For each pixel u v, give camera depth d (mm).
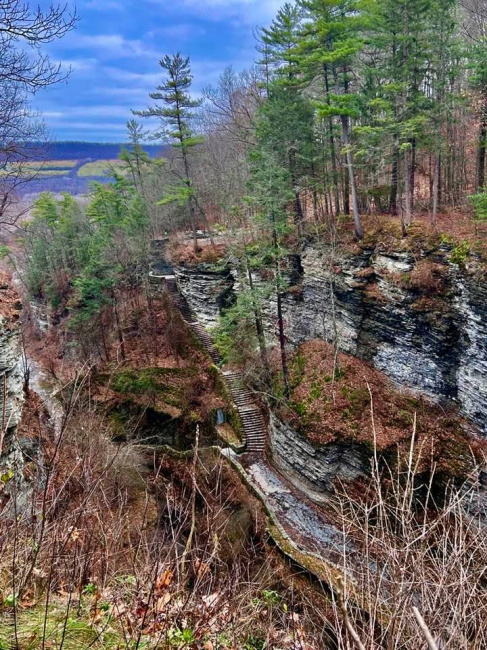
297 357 27859
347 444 21203
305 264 28062
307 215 31797
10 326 14102
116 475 8000
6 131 12289
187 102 33531
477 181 22797
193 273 35688
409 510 3602
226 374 31562
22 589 3893
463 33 28891
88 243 44125
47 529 4496
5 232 21188
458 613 3082
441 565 3457
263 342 28016
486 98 20906
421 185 30344
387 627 3156
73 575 4309
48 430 9406
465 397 19594
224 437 27750
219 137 45312
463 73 27266
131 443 19031
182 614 4207
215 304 35125
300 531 19703
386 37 22469
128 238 38688
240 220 27484
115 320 38688
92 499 5516
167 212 45094
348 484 21125
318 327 28141
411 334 21781
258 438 27312
